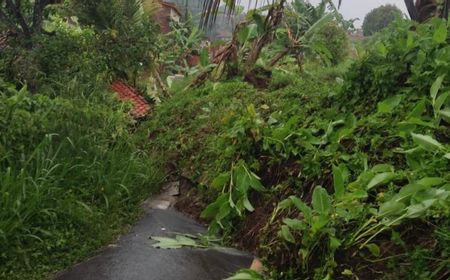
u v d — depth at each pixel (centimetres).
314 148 361
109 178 404
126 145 490
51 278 289
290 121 395
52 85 670
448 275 218
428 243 235
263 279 280
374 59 393
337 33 1171
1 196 305
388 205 245
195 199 449
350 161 328
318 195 269
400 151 302
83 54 747
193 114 611
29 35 786
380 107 341
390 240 249
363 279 242
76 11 873
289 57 890
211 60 884
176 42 1307
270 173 398
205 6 516
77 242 328
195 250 329
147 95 872
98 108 489
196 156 503
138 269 286
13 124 374
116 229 365
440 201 232
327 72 736
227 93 610
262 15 752
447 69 338
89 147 417
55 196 341
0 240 291
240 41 754
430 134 312
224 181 404
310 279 262
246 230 363
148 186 471
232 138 445
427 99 338
